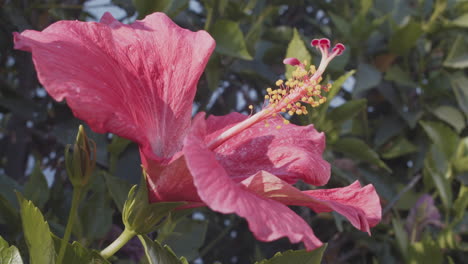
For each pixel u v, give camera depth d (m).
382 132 3.63
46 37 1.53
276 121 2.01
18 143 3.20
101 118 1.43
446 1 3.68
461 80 3.65
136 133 1.47
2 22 3.03
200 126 1.46
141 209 1.61
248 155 1.90
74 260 1.62
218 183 1.32
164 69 1.85
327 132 2.91
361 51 3.65
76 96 1.41
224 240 3.62
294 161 1.84
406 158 3.79
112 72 1.64
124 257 2.48
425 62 3.81
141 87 1.77
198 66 1.91
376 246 3.29
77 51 1.56
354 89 3.24
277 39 3.44
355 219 1.57
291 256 1.71
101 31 1.70
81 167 1.59
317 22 3.96
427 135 3.70
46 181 2.26
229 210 1.27
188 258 2.39
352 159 3.28
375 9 3.86
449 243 3.18
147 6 2.56
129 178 2.53
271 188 1.49
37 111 2.81
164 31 1.90
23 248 2.00
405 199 3.44
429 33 3.81
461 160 3.39
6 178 2.25
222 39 2.73
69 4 3.29
